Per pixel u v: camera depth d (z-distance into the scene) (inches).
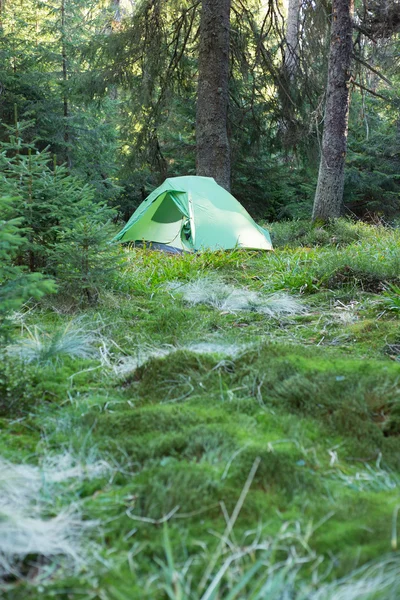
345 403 94.9
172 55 570.9
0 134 567.5
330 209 423.8
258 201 633.6
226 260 277.7
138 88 540.7
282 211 648.4
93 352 141.2
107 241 192.7
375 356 134.9
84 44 549.6
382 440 86.2
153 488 71.0
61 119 579.2
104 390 114.0
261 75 552.7
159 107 546.9
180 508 67.2
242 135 565.6
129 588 55.2
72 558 60.1
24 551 59.2
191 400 103.7
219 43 458.9
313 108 537.3
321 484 73.3
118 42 522.3
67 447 87.1
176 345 145.6
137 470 79.5
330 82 419.8
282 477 73.8
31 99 589.9
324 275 221.1
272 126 616.7
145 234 352.2
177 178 359.6
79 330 152.4
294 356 117.1
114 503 70.2
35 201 197.0
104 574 57.2
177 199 347.6
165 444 83.0
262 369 111.3
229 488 70.5
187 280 240.2
